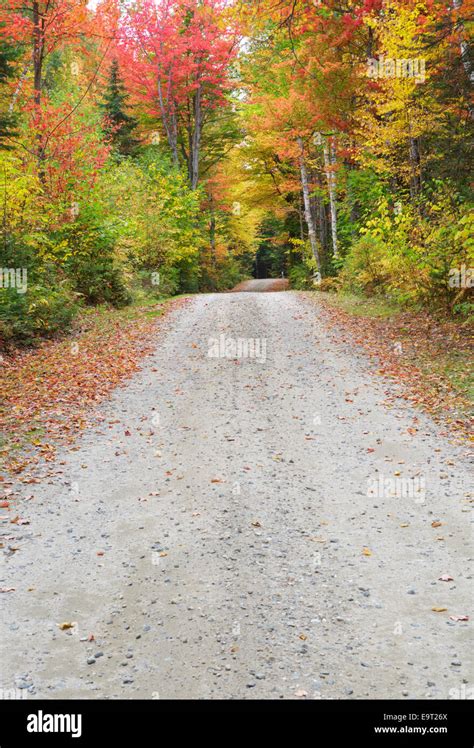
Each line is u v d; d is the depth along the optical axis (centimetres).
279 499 622
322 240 3003
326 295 2175
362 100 1858
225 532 550
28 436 810
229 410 934
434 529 545
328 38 1731
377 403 930
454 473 663
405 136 1598
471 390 920
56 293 1499
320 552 512
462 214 1309
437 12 1373
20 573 484
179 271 2850
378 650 381
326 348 1320
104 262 1912
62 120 1761
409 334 1327
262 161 3125
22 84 1866
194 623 413
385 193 1922
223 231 4256
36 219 1520
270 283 5125
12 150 1755
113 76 3167
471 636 393
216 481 671
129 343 1424
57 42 1823
